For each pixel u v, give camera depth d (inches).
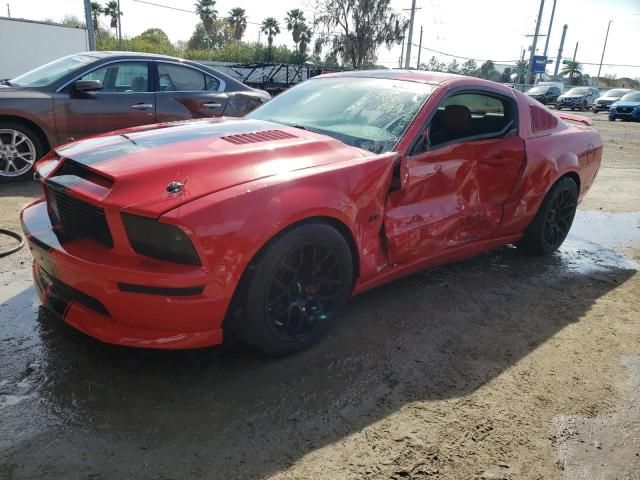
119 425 88.0
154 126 133.1
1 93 226.2
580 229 231.5
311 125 138.6
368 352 115.3
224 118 145.8
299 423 91.4
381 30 1040.8
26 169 239.6
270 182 99.6
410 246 128.4
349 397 99.3
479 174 145.4
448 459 85.4
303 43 1675.7
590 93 1314.0
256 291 98.8
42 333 114.4
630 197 302.8
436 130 138.8
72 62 253.4
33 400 92.9
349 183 111.1
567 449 89.8
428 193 132.0
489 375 110.0
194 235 89.3
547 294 154.3
